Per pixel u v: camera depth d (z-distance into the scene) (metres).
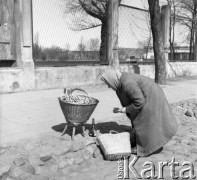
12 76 9.16
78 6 11.32
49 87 10.18
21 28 9.34
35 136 4.86
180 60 18.28
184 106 8.23
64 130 4.89
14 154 4.10
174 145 5.12
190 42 19.16
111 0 12.02
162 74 12.66
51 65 10.44
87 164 4.32
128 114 4.69
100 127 5.63
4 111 6.77
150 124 4.41
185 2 19.41
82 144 4.55
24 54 9.45
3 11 9.06
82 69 11.23
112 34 12.16
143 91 4.41
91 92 10.01
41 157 4.06
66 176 3.98
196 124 6.56
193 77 17.22
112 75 4.43
